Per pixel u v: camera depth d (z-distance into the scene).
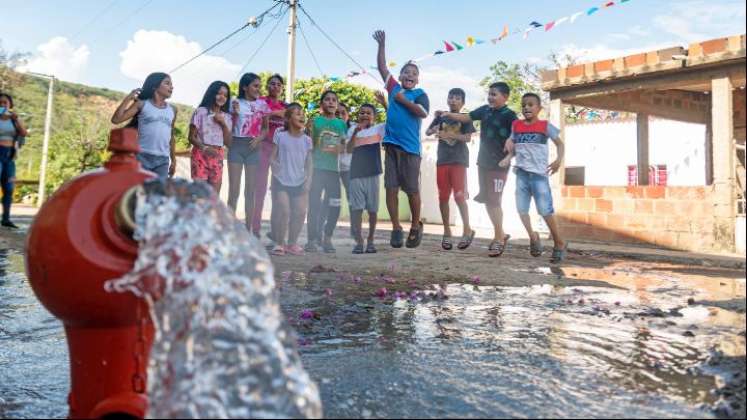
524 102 5.98
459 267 5.44
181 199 1.44
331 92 6.62
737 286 4.59
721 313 3.34
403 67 5.69
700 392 1.90
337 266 5.29
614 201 9.72
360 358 2.32
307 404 1.28
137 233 1.48
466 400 1.82
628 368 2.18
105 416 1.52
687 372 2.13
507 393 1.89
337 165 6.64
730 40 8.16
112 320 1.56
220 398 1.29
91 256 1.48
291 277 4.55
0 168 9.45
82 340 1.59
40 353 2.53
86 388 1.60
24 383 2.13
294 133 6.12
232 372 1.30
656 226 9.24
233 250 1.41
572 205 10.28
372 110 6.50
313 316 3.13
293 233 6.32
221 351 1.32
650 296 3.98
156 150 5.25
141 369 1.55
